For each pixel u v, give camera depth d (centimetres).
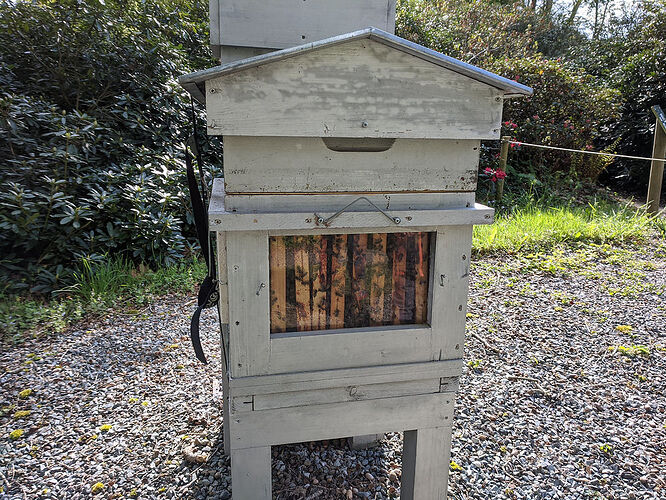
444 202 134
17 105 448
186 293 405
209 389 263
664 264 463
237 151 119
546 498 189
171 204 465
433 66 119
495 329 338
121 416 238
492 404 251
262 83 112
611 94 797
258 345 133
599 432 229
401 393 148
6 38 504
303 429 143
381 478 198
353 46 114
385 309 143
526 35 1054
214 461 205
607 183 889
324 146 123
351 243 136
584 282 423
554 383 272
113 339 322
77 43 518
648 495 191
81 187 447
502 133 742
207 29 715
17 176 416
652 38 855
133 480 195
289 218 122
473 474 201
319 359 138
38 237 399
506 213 631
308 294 137
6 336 320
